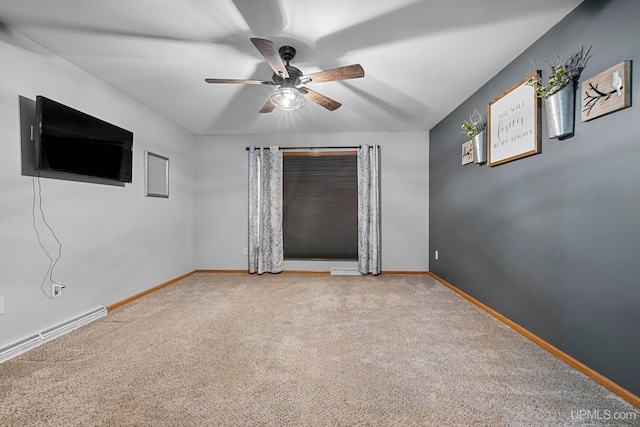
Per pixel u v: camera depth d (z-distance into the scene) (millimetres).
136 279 3230
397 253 4449
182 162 4207
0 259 1925
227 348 2043
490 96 2701
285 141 4543
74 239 2463
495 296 2639
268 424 1317
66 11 1786
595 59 1625
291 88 2109
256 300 3145
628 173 1448
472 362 1848
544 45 2021
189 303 3049
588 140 1663
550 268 1968
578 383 1610
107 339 2186
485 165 2787
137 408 1418
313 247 4559
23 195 2066
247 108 3441
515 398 1490
